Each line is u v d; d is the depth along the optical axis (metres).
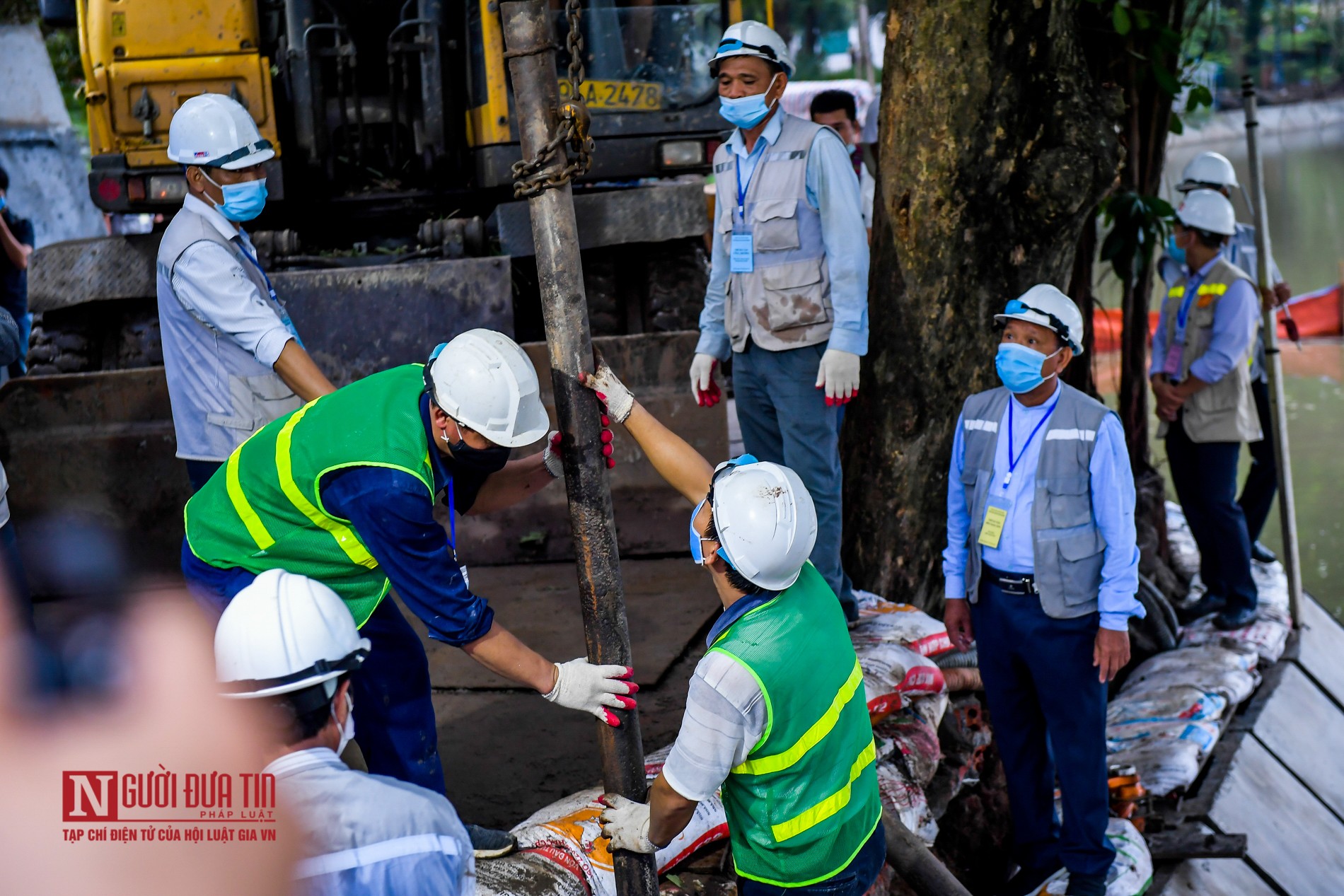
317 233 5.91
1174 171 17.95
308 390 3.12
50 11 5.26
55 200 9.95
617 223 5.45
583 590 2.53
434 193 5.69
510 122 5.35
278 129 5.42
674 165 5.60
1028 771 3.91
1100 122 4.86
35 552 4.88
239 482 2.41
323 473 2.28
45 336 5.42
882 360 5.06
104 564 4.93
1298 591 6.75
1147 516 6.73
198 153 3.11
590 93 5.49
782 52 3.77
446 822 1.87
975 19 4.70
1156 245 6.62
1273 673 6.25
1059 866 3.98
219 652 1.80
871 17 36.88
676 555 5.17
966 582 3.88
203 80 5.11
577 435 2.46
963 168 4.82
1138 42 5.88
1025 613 3.63
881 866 2.49
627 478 5.12
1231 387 6.01
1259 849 5.03
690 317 5.70
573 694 2.41
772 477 2.25
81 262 5.21
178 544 4.99
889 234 4.99
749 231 3.95
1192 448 6.21
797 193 3.84
